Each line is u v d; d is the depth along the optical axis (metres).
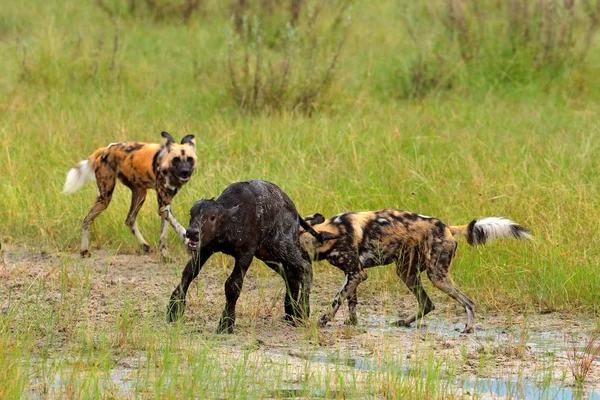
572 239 29.38
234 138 41.38
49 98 49.34
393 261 25.62
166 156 31.41
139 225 34.50
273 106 47.09
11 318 22.38
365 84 52.09
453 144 39.75
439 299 27.56
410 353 22.12
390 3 71.50
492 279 28.05
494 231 25.45
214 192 34.44
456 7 56.72
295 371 20.28
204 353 19.91
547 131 42.84
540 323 25.20
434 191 33.12
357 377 19.92
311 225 25.41
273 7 61.88
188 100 49.72
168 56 58.38
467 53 54.75
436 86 51.97
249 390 18.80
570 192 32.56
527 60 53.59
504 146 39.44
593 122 44.41
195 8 67.94
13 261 30.94
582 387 19.62
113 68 52.91
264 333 23.78
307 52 53.47
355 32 62.22
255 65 51.69
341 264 25.02
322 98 47.59
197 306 25.75
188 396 17.84
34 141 41.06
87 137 41.81
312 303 27.00
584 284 27.02
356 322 25.03
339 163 37.59
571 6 54.97
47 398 18.05
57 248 32.06
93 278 28.88
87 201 35.22
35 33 62.09
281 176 35.81
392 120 44.62
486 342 23.34
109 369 19.75
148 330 22.50
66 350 21.23
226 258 30.81
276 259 24.64
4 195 35.69
